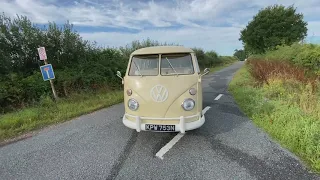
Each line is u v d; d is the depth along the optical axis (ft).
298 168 10.57
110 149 13.53
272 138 14.20
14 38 31.04
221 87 37.35
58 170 11.25
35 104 25.61
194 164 11.36
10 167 11.75
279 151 12.38
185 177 10.23
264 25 95.76
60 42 36.09
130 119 14.03
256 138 14.30
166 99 13.08
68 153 13.15
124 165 11.53
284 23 89.61
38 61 33.83
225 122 17.79
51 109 23.34
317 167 10.30
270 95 24.47
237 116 19.35
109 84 37.37
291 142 12.95
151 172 10.77
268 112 18.33
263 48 98.84
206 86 39.24
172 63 14.42
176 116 13.19
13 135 16.75
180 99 13.15
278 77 28.91
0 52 28.66
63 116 21.09
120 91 35.65
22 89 26.11
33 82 27.78
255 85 32.89
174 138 14.89
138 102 13.47
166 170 10.91
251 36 99.81
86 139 15.28
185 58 14.64
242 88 31.42
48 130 17.63
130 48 52.80
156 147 13.62
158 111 13.20
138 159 12.14
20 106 25.17
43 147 14.17
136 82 13.71
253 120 17.93
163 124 13.19
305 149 11.98
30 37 32.22
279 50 58.34
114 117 20.68
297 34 88.74
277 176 10.01
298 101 20.31
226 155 12.19
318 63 36.09
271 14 94.89
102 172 10.91
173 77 13.55
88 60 39.09
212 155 12.26
